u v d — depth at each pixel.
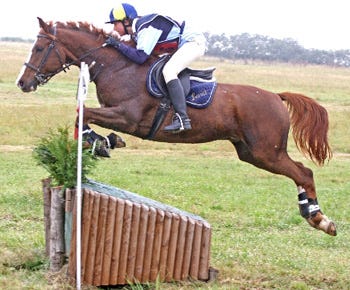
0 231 9.98
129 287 7.69
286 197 14.39
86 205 7.48
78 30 8.52
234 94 8.62
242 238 10.53
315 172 18.55
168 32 8.50
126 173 16.30
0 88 33.22
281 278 8.26
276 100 8.84
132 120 8.30
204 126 8.47
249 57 113.81
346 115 29.81
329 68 104.88
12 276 7.64
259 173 17.72
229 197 13.91
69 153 7.66
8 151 18.92
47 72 8.51
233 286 7.66
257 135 8.66
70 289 7.34
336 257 9.62
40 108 25.77
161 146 21.88
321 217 8.80
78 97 7.59
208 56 112.69
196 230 7.79
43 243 8.99
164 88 8.34
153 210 7.66
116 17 8.69
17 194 12.88
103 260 7.54
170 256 7.74
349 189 15.79
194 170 17.55
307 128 8.98
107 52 8.42
